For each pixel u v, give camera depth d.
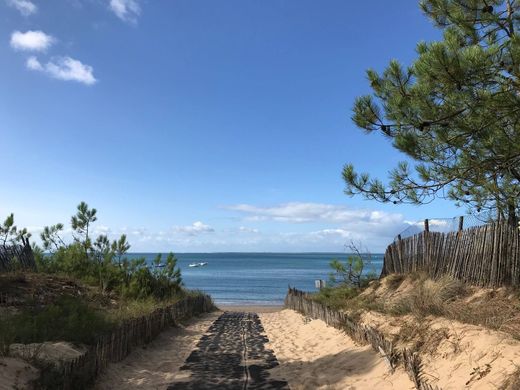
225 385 7.85
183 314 18.12
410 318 9.43
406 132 8.31
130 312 12.97
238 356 10.54
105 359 8.30
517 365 5.10
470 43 7.50
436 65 6.73
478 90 7.07
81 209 18.61
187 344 12.38
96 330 9.64
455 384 5.80
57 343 8.24
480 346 6.14
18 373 6.02
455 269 11.38
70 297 12.52
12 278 13.10
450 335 7.06
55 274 15.95
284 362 9.83
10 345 7.29
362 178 9.22
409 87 7.85
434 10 7.76
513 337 5.92
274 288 59.69
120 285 17.03
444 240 12.36
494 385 5.12
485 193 9.09
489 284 9.88
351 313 13.23
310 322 15.77
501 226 9.77
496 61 6.74
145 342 11.38
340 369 8.55
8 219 14.77
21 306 11.10
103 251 18.39
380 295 14.56
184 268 131.88
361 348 9.41
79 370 6.83
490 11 7.04
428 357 7.03
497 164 7.96
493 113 7.20
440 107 7.60
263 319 20.09
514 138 7.62
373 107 8.26
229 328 16.22
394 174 9.16
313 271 111.50
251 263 179.00
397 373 7.18
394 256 16.20
